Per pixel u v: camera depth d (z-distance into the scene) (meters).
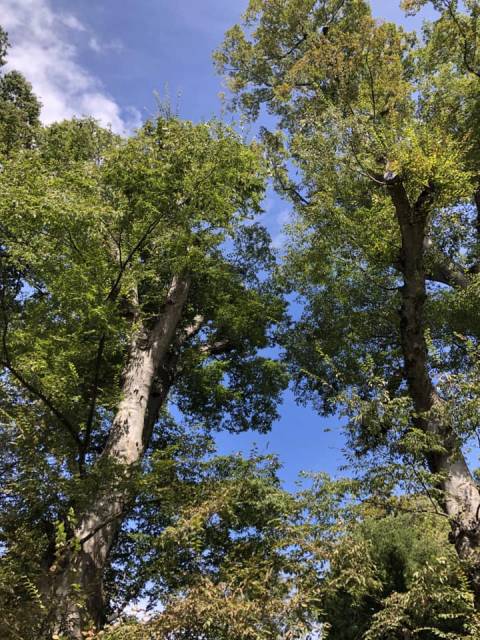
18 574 6.07
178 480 8.53
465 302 11.66
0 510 7.82
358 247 11.74
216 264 14.63
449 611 6.07
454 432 7.42
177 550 8.41
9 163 7.98
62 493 7.64
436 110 12.41
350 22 17.80
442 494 7.16
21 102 18.12
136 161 9.12
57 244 7.95
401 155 9.36
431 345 8.16
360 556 6.24
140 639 5.29
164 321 12.07
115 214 8.26
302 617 5.52
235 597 5.73
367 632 6.22
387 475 6.88
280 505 7.52
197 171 9.38
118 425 9.58
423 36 15.38
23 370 8.22
